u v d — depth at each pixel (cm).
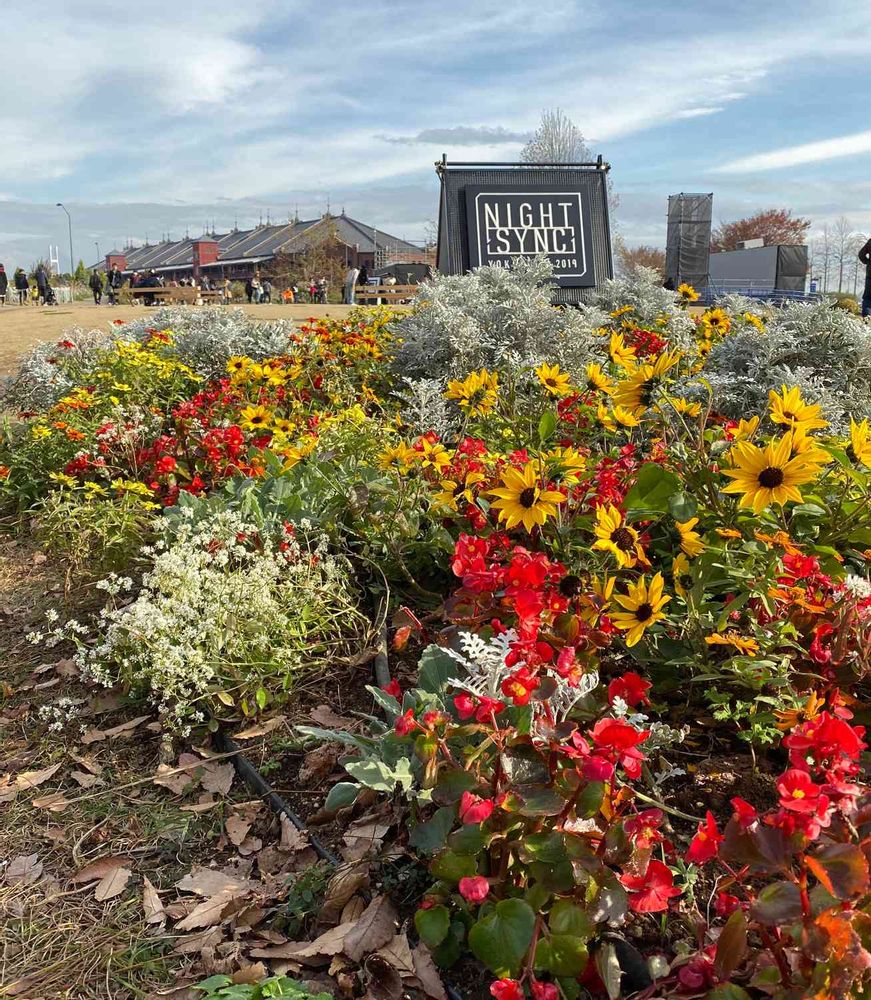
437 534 375
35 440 607
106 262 14275
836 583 275
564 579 278
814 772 182
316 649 340
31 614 414
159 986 207
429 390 569
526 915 179
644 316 999
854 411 589
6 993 207
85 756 301
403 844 234
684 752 268
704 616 272
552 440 487
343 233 9331
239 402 648
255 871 245
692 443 337
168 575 340
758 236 8225
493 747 206
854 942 140
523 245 1135
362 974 201
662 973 180
